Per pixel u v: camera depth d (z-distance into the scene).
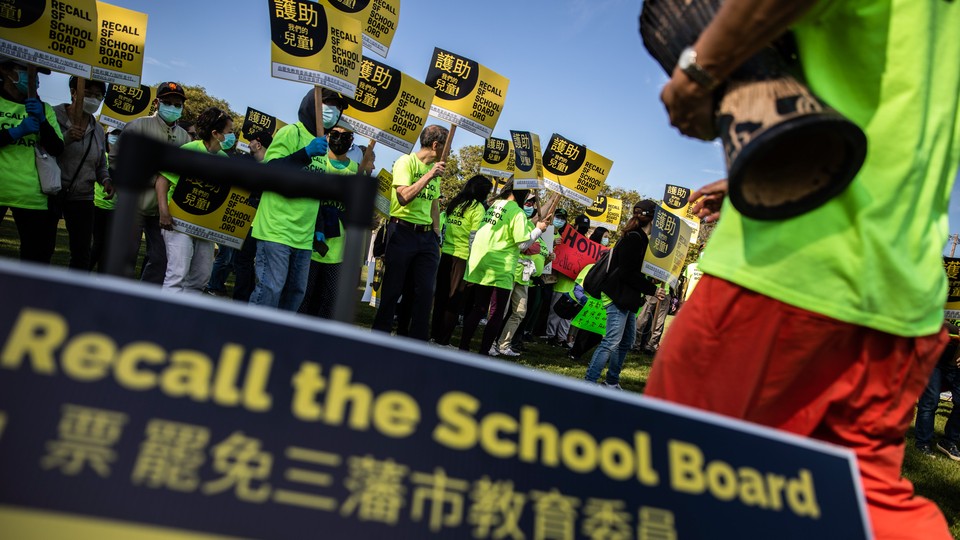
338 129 5.15
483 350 6.74
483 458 0.86
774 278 1.30
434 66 6.85
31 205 4.79
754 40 1.12
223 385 0.79
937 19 1.30
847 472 1.03
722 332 1.35
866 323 1.30
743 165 1.11
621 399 0.95
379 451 0.82
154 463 0.74
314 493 0.78
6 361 0.74
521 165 7.54
